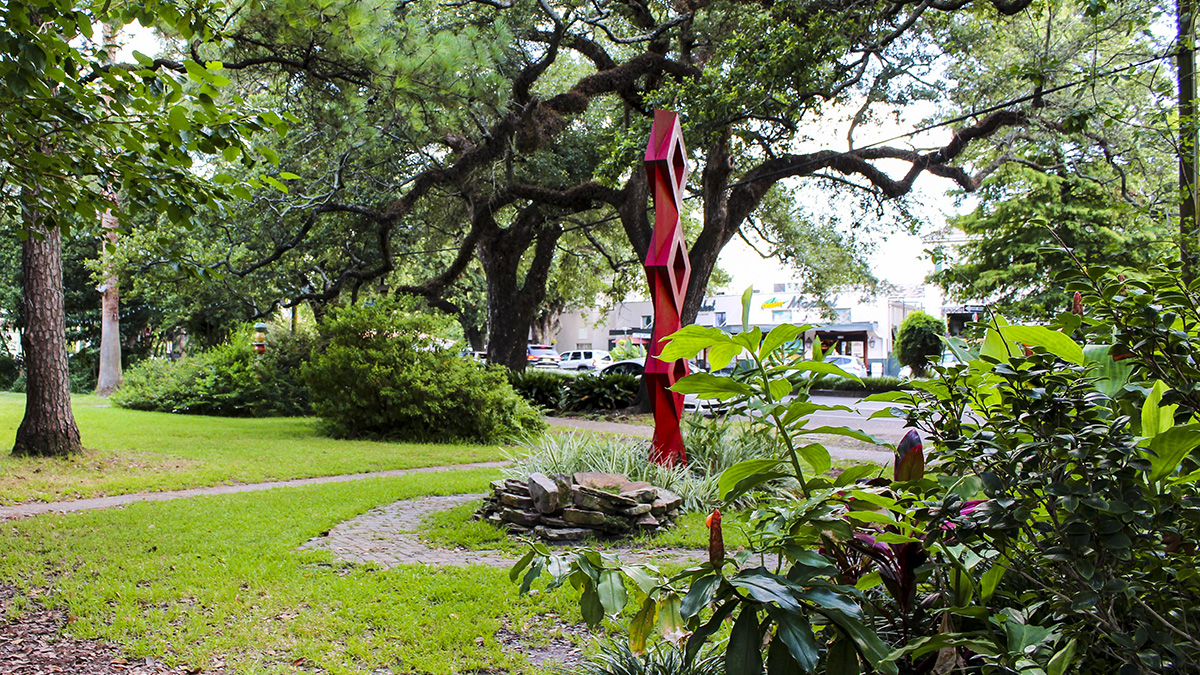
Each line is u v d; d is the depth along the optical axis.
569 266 30.34
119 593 4.73
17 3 3.87
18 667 3.70
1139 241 12.29
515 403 14.85
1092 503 1.42
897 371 40.94
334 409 14.32
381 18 9.55
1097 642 1.68
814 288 24.64
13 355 34.53
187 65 4.25
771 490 4.46
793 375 2.23
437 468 10.73
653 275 8.59
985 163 18.14
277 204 14.83
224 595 4.68
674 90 12.53
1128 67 8.77
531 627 4.27
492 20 15.12
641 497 6.67
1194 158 7.97
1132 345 1.70
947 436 1.90
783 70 11.45
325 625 4.23
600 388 20.52
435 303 25.11
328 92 11.29
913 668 2.17
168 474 9.56
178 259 6.23
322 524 6.70
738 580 1.60
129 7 4.67
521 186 18.03
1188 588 1.56
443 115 12.55
